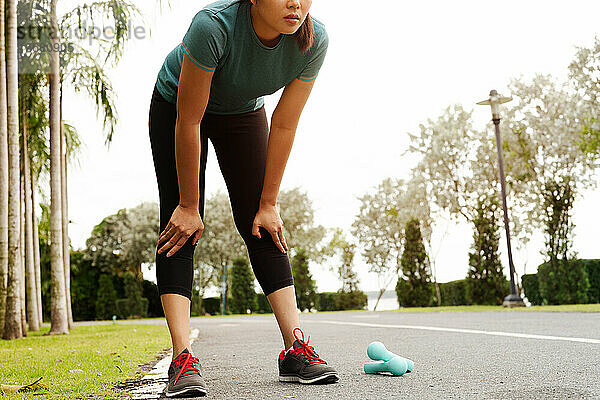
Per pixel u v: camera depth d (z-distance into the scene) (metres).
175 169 2.33
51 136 9.56
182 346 2.12
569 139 17.64
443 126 20.42
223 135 2.41
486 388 1.94
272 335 6.14
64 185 10.91
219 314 30.17
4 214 7.30
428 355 3.18
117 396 1.98
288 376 2.26
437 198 20.42
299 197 29.83
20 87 9.83
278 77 2.17
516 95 19.11
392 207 25.83
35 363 3.33
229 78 2.13
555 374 2.24
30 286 10.77
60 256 9.38
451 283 19.14
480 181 20.05
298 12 1.93
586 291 13.97
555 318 7.23
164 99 2.32
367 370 2.43
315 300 26.00
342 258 27.86
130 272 27.70
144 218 28.67
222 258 27.92
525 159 18.89
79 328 11.86
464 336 4.58
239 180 2.43
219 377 2.55
